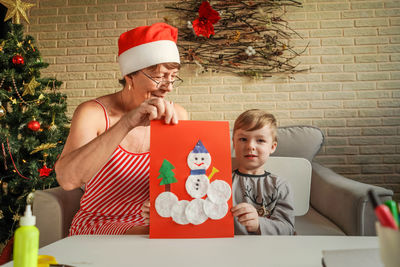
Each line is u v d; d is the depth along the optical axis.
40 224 1.25
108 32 2.80
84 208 1.10
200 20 2.59
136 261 0.53
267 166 1.64
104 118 1.04
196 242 0.64
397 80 2.62
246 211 0.78
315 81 2.66
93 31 2.81
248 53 2.62
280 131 2.01
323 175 1.71
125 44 1.00
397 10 2.64
